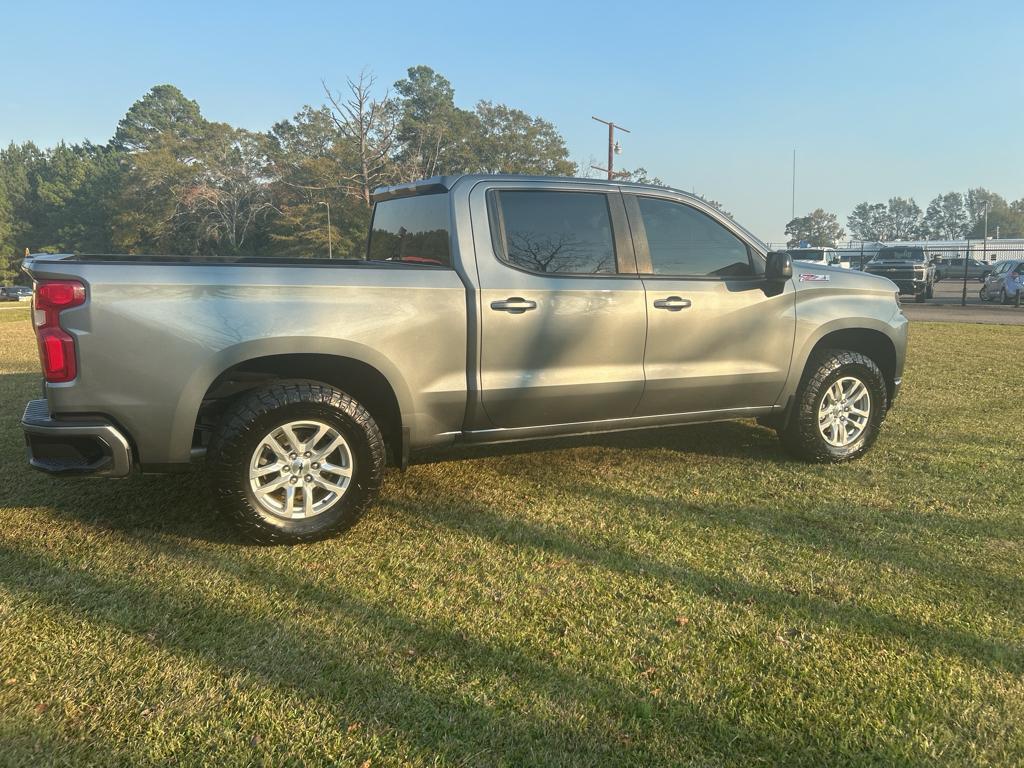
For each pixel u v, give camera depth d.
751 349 4.50
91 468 3.14
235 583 3.03
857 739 2.08
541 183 4.01
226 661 2.45
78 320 3.04
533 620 2.75
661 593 2.98
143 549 3.37
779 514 3.88
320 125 70.56
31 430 3.09
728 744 2.06
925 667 2.45
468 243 3.77
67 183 108.44
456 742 2.06
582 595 2.96
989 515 3.85
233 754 2.00
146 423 3.17
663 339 4.21
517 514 3.88
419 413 3.68
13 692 2.27
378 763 1.97
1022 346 11.33
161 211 69.25
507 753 2.01
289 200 66.25
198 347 3.19
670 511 3.92
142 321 3.11
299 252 60.41
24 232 98.81
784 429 4.81
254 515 3.34
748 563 3.26
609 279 4.07
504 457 4.97
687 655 2.52
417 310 3.59
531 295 3.84
